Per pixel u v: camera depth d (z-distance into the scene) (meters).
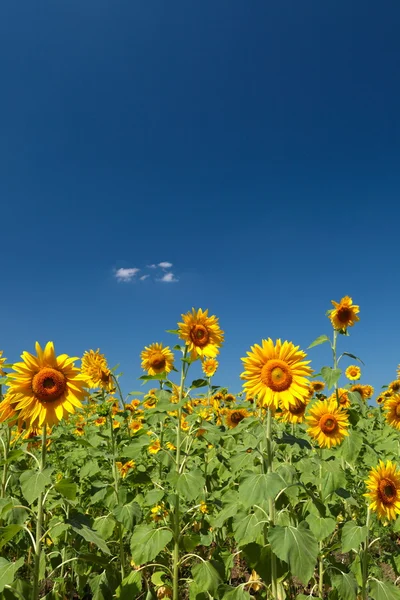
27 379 1.24
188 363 1.59
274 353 1.37
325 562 1.50
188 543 1.44
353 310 1.73
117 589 1.44
